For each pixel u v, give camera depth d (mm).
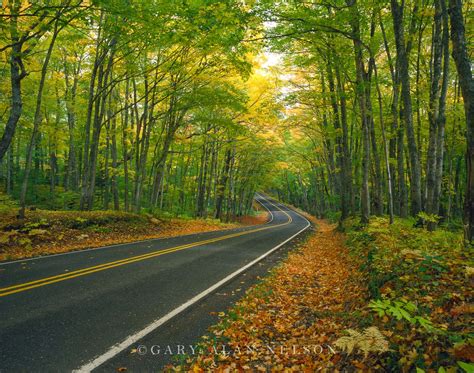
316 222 42781
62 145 21422
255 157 40281
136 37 12625
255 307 6402
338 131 19453
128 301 6105
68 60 22438
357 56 13148
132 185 32094
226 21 10219
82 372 3740
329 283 8359
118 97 21609
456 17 5863
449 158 20750
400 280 5316
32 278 7270
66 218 14258
